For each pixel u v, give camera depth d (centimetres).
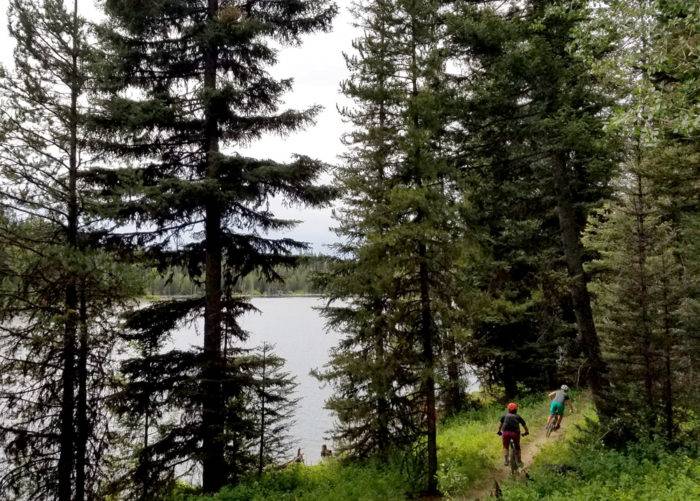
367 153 1339
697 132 1085
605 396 1173
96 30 1263
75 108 1237
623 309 1182
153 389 1305
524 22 1174
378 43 1213
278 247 1433
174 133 1397
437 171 1188
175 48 1356
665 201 1242
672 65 773
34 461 1231
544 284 1366
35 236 1201
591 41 884
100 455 1319
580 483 996
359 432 1588
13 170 1134
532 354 2225
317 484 1457
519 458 1305
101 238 1290
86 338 1199
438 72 1227
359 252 1222
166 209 1243
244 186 1322
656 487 880
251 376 1426
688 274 1200
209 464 1374
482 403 2481
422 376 1227
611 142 1080
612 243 1266
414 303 1309
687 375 1135
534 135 1175
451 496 1212
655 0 744
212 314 1387
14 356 1173
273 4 1428
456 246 1204
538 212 1551
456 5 1203
